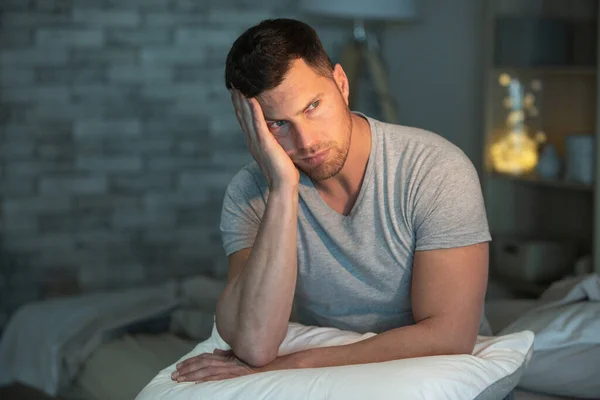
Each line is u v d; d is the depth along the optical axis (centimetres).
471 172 146
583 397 176
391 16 383
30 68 424
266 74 134
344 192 150
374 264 150
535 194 372
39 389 246
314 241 154
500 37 359
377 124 150
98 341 228
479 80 391
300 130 138
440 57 423
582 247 348
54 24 426
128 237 448
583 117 343
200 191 457
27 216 431
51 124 430
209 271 462
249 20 455
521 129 367
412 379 124
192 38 448
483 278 144
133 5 437
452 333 140
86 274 442
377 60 425
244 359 145
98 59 434
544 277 338
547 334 179
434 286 142
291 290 144
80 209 439
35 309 270
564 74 353
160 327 239
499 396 138
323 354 142
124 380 205
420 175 144
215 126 457
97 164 439
